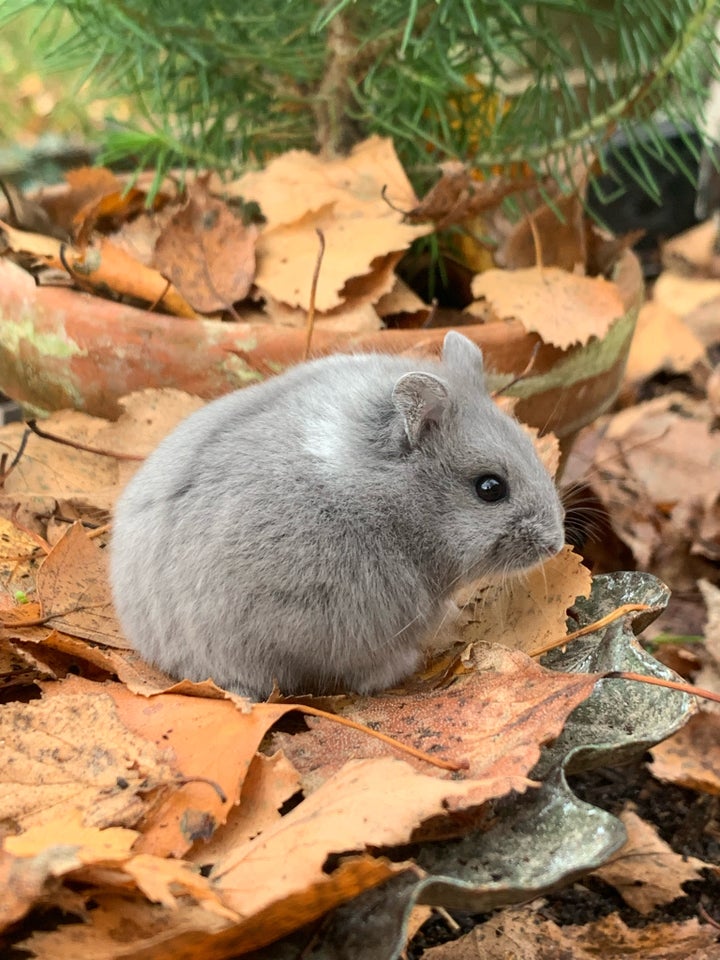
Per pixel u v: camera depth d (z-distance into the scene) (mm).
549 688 191
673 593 315
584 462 367
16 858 161
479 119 321
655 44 288
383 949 160
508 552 214
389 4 283
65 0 272
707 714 238
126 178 320
